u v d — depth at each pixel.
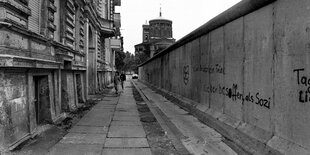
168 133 6.84
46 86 7.42
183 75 12.01
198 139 6.20
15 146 4.97
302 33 3.88
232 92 6.50
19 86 5.51
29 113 5.91
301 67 3.90
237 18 6.21
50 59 7.57
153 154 5.19
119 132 6.95
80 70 12.55
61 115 8.56
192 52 10.42
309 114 3.73
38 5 7.09
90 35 17.81
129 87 27.39
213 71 7.93
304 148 3.81
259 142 4.84
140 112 10.40
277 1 4.53
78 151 5.27
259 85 5.17
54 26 7.96
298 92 3.96
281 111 4.40
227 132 6.23
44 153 5.03
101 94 18.47
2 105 4.71
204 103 8.84
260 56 5.13
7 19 4.80
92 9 16.06
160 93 18.47
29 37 6.00
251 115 5.49
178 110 10.78
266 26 4.90
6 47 4.84
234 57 6.39
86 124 7.90
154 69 23.84
